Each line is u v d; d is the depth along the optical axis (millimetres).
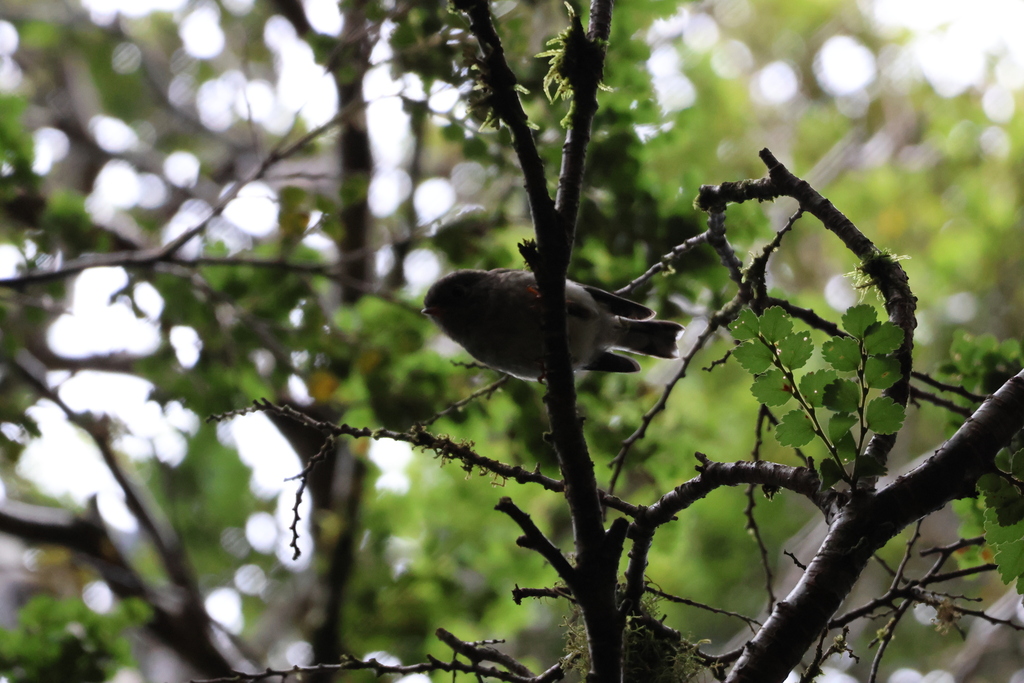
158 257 10586
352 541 12688
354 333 11523
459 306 7645
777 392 4148
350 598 13391
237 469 18672
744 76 21391
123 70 21125
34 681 9203
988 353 7621
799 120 20859
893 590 5449
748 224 9242
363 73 9469
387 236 14461
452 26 8445
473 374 10891
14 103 10945
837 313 15852
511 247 11625
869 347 3990
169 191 20234
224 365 12047
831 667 10375
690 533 16250
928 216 18547
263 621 16875
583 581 3939
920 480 4035
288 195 10195
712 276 9383
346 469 13695
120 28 20734
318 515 13805
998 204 17406
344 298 13523
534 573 13266
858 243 5137
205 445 18109
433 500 13938
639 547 4672
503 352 7602
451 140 9430
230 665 12914
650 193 9469
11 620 14359
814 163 20453
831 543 3971
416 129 9602
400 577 13297
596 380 10219
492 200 10953
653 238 9359
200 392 12008
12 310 12234
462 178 14961
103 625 9758
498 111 4191
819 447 15000
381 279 12516
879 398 3982
